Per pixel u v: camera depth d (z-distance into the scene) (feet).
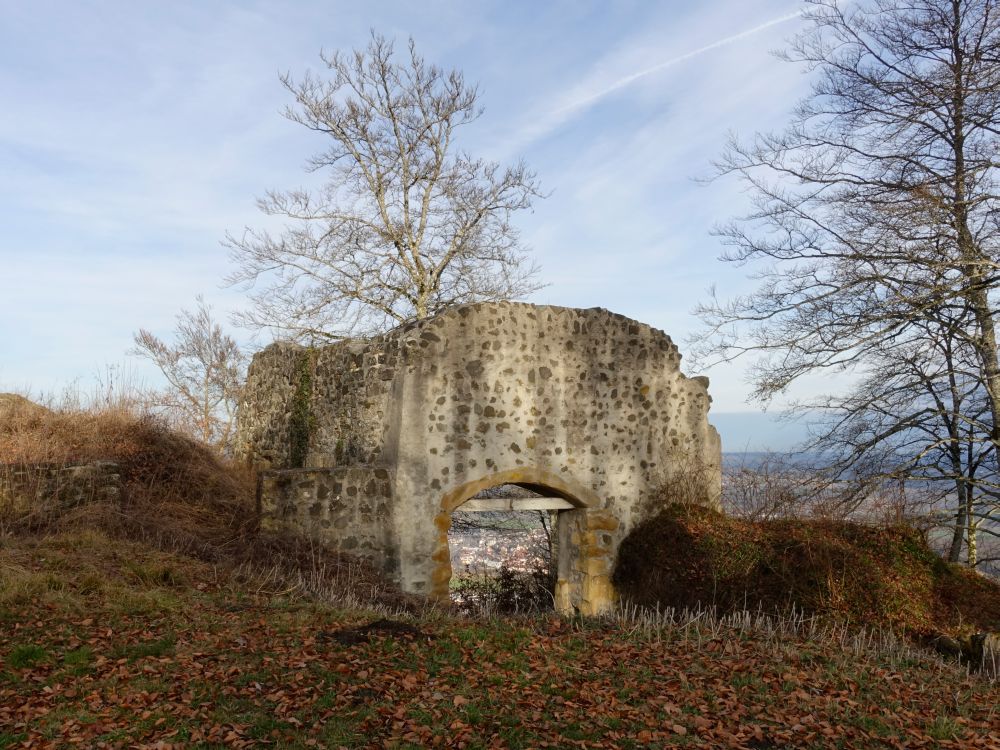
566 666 21.62
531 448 34.73
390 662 20.30
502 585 45.29
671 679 21.09
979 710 20.79
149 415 40.50
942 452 43.01
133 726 15.65
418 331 32.78
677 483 37.91
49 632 19.84
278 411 42.19
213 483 37.55
